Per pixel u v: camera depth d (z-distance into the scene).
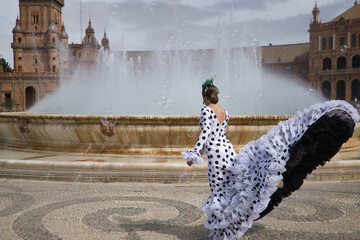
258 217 2.41
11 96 67.12
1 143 7.00
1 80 67.06
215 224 2.42
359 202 3.62
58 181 4.57
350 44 56.62
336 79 57.69
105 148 5.76
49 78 64.94
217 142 2.54
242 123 5.43
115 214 3.17
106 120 5.58
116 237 2.59
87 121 5.68
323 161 2.23
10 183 4.48
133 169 4.59
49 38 66.81
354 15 58.31
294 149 2.24
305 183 4.53
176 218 3.07
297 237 2.58
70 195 3.88
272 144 2.29
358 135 6.57
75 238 2.55
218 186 2.48
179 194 3.96
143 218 3.06
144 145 5.68
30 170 4.68
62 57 67.88
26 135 6.53
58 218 3.04
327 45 58.97
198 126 5.45
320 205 3.48
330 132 2.18
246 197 2.30
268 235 2.62
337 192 4.04
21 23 69.69
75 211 3.26
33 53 69.44
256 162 2.39
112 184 4.46
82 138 5.87
